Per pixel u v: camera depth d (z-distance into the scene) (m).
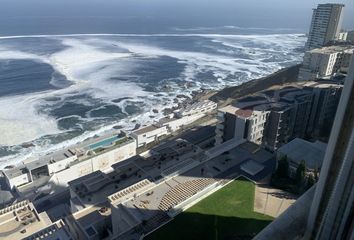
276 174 86.00
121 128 197.75
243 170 91.31
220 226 69.75
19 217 78.81
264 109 125.56
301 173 81.06
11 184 134.38
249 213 73.69
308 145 97.25
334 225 34.00
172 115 197.00
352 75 31.50
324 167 35.66
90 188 101.88
